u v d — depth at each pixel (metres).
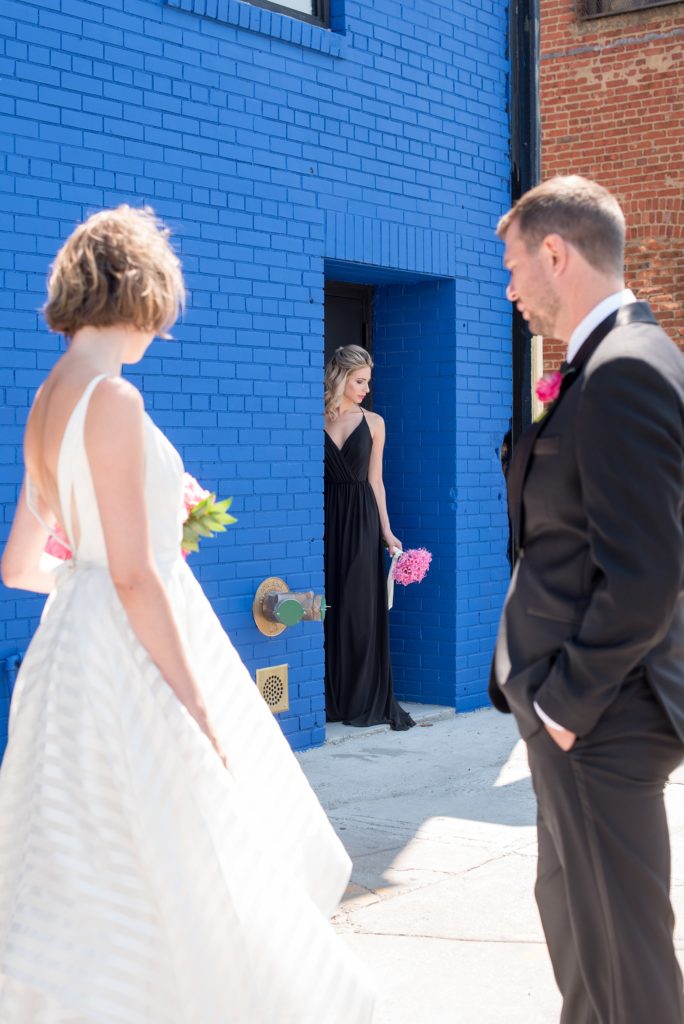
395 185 6.62
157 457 2.57
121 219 2.54
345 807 5.14
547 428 2.26
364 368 6.61
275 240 5.86
